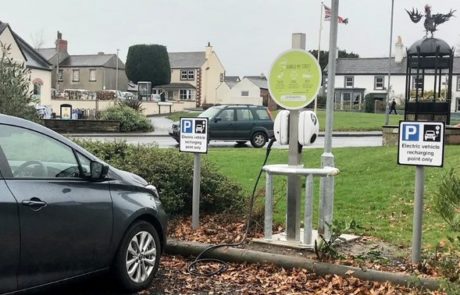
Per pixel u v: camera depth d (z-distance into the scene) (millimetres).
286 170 6773
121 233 5398
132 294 5605
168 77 77750
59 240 4750
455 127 18328
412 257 6051
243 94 80812
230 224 8172
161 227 5984
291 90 6902
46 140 4969
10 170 4516
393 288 5469
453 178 4898
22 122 4836
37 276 4598
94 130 32500
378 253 6352
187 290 5734
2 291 4301
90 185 5176
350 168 12969
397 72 72938
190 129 7711
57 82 77625
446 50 20188
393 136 19266
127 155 8992
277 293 5598
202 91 82562
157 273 6316
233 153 17656
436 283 5324
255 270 6352
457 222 4688
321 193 6938
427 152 5793
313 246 6699
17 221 4379
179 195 8406
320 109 61156
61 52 82062
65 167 5055
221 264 6629
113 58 80938
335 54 7172
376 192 10234
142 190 5852
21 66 10305
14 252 4367
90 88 79188
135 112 34531
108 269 5344
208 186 8641
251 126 23500
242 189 9586
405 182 10906
